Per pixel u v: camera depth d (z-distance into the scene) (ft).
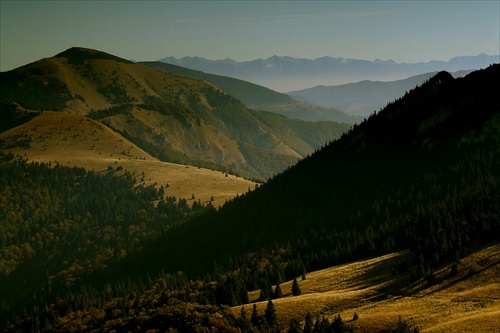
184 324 441.27
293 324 362.94
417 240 554.46
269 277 593.42
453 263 411.75
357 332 335.67
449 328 289.74
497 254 410.52
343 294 435.94
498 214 521.24
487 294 344.49
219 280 621.72
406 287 413.80
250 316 435.53
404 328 307.37
